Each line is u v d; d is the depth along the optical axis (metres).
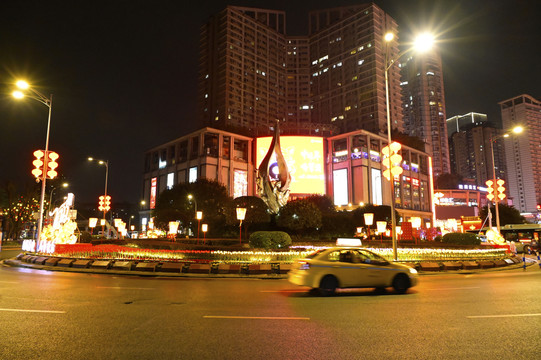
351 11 157.12
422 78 196.25
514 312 8.20
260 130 123.12
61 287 12.47
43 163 24.92
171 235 37.16
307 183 100.75
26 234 77.44
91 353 5.20
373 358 5.02
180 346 5.55
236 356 5.08
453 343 5.72
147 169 129.38
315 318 7.59
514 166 184.50
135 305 9.09
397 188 113.06
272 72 159.50
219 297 10.59
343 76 150.62
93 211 118.19
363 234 43.50
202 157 102.81
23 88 23.05
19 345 5.56
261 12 166.75
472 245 29.45
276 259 21.08
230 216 32.34
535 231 46.22
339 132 139.12
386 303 9.53
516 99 189.38
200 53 158.12
